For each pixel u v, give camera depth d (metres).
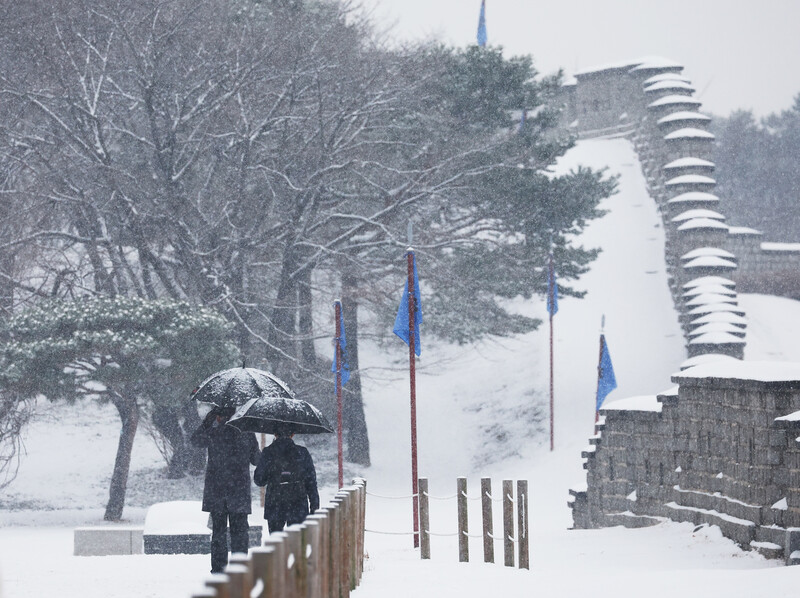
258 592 5.39
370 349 71.44
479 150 55.06
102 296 44.56
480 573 16.69
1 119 48.66
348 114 52.34
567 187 57.34
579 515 30.45
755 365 22.20
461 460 53.41
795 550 18.28
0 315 44.34
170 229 48.47
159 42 48.94
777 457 20.19
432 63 57.53
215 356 39.19
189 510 23.22
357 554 14.95
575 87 91.19
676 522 24.77
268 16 55.00
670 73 79.62
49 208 48.38
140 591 13.18
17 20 48.41
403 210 54.97
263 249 52.84
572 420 53.00
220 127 51.00
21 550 25.62
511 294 58.56
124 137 53.06
